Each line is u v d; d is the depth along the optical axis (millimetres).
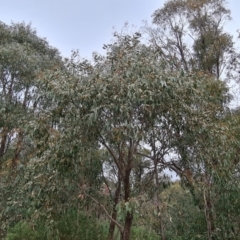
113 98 5715
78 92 5996
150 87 5949
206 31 14375
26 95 12406
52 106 6852
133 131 5773
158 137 6473
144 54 6789
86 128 6066
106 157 7824
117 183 8016
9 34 14562
